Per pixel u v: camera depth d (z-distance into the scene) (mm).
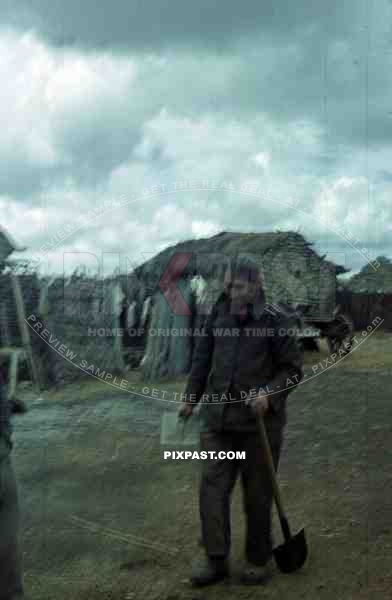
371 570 3047
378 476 3715
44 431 3867
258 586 2961
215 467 2934
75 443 3869
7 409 2475
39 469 3717
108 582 2977
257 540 2980
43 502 3496
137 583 2984
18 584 2449
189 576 3010
